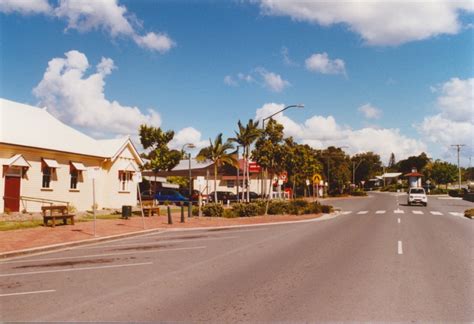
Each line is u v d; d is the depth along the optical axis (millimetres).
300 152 57000
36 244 14859
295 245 14781
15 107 30344
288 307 7066
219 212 28578
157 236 18672
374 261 11367
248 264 11125
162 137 48719
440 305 7141
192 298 7723
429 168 115938
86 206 31344
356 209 38750
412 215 30312
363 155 109625
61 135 30859
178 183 58562
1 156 24047
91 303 7508
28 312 7055
